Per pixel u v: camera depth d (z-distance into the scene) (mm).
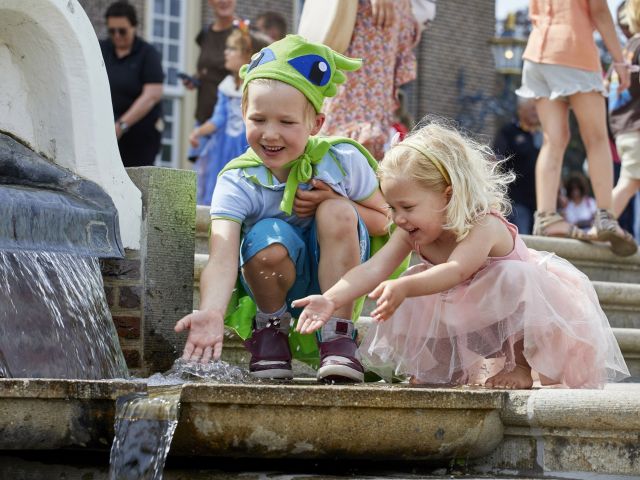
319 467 3234
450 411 3213
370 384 3783
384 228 4137
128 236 4094
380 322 4059
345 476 3131
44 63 4039
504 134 10180
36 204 3744
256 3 16562
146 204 4141
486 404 3273
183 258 4223
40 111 4086
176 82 16062
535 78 6695
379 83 6066
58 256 3768
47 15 3938
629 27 7211
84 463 3100
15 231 3658
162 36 15953
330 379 3838
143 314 4113
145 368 4109
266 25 10391
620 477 3260
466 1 19094
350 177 4008
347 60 4027
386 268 3812
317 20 5988
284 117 3842
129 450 2855
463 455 3307
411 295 3629
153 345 4133
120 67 8539
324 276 3885
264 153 3898
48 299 3635
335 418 3061
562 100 6699
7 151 3902
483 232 3795
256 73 3881
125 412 2885
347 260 3883
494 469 3371
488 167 3975
